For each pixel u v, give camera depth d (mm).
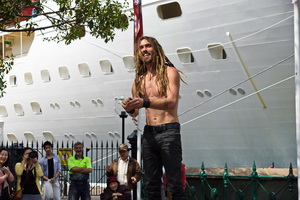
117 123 22062
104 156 22547
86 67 23094
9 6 12258
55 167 11734
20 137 27844
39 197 9539
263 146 17703
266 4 16562
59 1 13414
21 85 27125
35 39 25609
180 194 4680
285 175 8547
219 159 18625
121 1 20359
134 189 9578
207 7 17719
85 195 11109
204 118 18672
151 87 4785
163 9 19594
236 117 18000
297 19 7523
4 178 8930
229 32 17391
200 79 18453
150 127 4781
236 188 8594
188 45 18406
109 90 21969
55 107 25016
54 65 24578
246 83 17531
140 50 4859
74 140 24219
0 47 29562
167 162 4668
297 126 7309
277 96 17062
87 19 13633
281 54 16656
